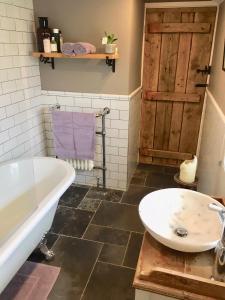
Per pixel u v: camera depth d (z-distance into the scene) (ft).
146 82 10.11
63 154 8.86
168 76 9.82
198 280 2.79
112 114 8.46
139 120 10.60
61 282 5.80
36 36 8.07
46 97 8.86
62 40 7.91
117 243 6.95
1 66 6.84
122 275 5.99
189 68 9.51
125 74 7.93
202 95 9.75
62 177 6.74
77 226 7.57
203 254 3.37
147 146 11.17
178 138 10.66
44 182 7.29
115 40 7.43
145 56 9.73
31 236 5.31
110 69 7.98
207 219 3.98
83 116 8.18
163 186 9.76
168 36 9.27
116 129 8.63
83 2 7.46
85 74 8.25
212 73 8.80
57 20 7.84
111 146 8.91
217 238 3.57
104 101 8.39
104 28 7.59
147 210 3.98
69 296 5.49
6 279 4.80
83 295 5.52
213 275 3.05
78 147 8.63
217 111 6.77
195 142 10.51
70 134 8.51
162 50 9.51
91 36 7.79
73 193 9.22
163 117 10.50
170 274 2.87
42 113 9.08
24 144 8.20
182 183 6.18
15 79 7.45
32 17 7.91
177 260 3.28
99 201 8.78
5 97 7.12
